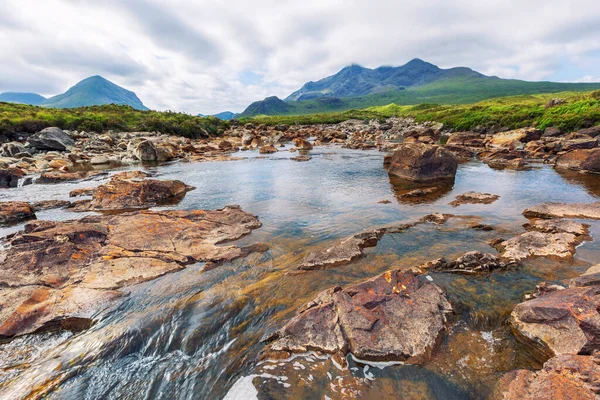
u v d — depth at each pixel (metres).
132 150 9.69
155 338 1.70
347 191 5.07
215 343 1.66
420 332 1.60
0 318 1.82
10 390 1.40
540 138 11.05
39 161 8.13
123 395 1.38
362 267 2.39
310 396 1.30
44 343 1.69
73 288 2.13
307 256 2.56
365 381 1.36
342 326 1.63
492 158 8.34
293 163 8.32
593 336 1.40
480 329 1.68
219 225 3.32
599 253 2.48
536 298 1.80
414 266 2.37
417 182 5.74
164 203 4.45
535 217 3.55
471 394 1.28
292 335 1.61
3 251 2.52
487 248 2.71
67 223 3.18
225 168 7.64
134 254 2.61
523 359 1.46
